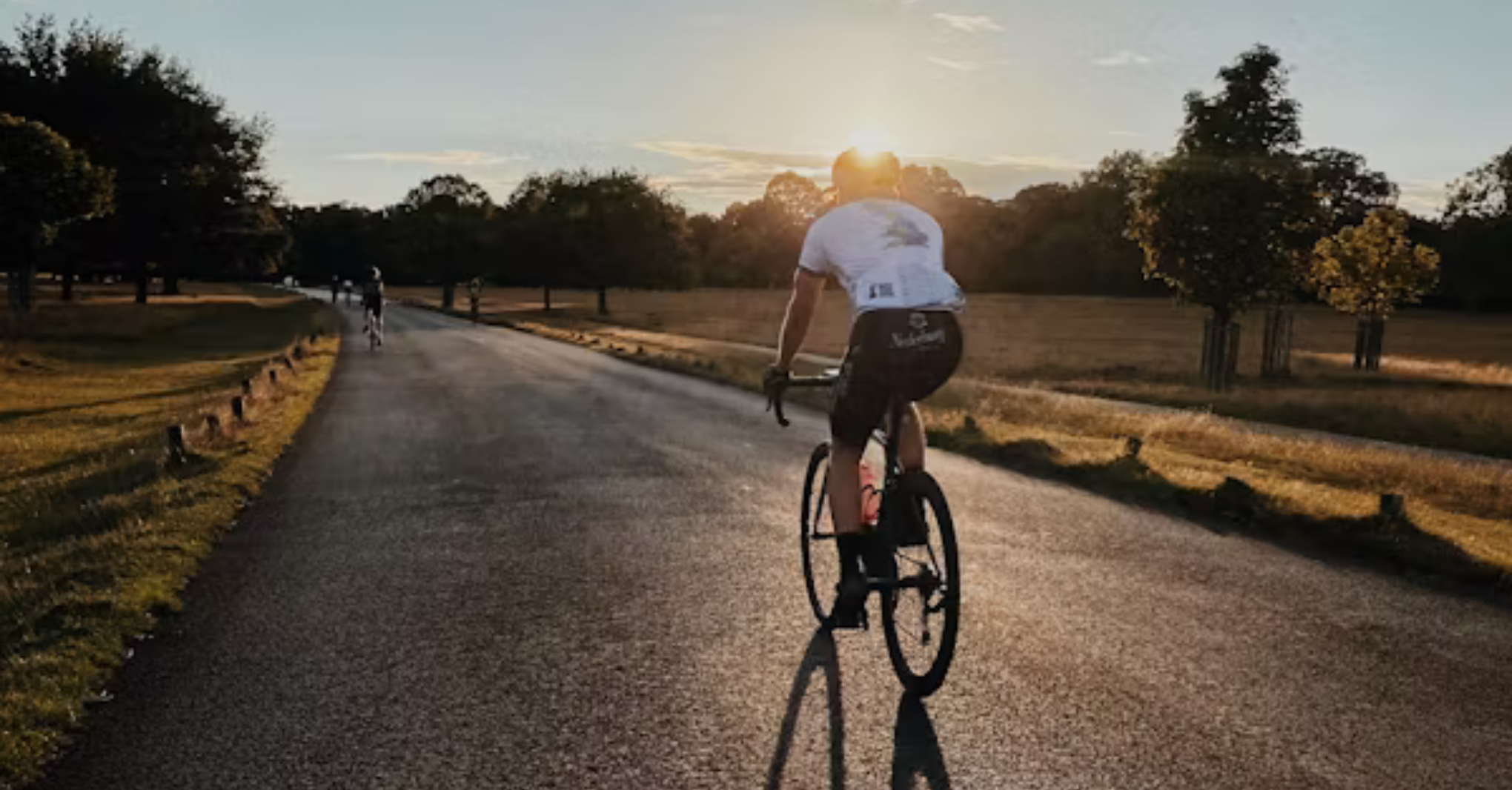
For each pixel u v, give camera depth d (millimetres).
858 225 3881
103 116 53594
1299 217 27156
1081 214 121812
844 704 4016
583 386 19469
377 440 12062
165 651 4766
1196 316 78812
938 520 3852
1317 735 3674
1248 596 5445
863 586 4055
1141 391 24094
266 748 3695
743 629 4961
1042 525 7266
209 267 61625
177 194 56688
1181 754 3527
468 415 14609
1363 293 32656
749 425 13336
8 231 34062
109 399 19531
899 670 4215
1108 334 57031
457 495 8656
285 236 65188
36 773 3518
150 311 49062
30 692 4098
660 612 5262
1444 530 6594
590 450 11133
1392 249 32500
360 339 37375
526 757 3594
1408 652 4547
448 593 5691
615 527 7309
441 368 24359
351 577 6078
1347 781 3330
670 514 7727
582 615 5238
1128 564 6121
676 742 3699
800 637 4832
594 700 4105
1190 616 5082
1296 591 5531
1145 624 4949
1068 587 5613
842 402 3887
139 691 4266
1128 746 3598
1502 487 9734
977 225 129125
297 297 98750
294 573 6172
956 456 10781
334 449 11398
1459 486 9719
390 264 145500
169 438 10000
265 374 18781
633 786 3373
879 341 3744
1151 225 27891
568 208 82438
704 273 141125
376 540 7020
